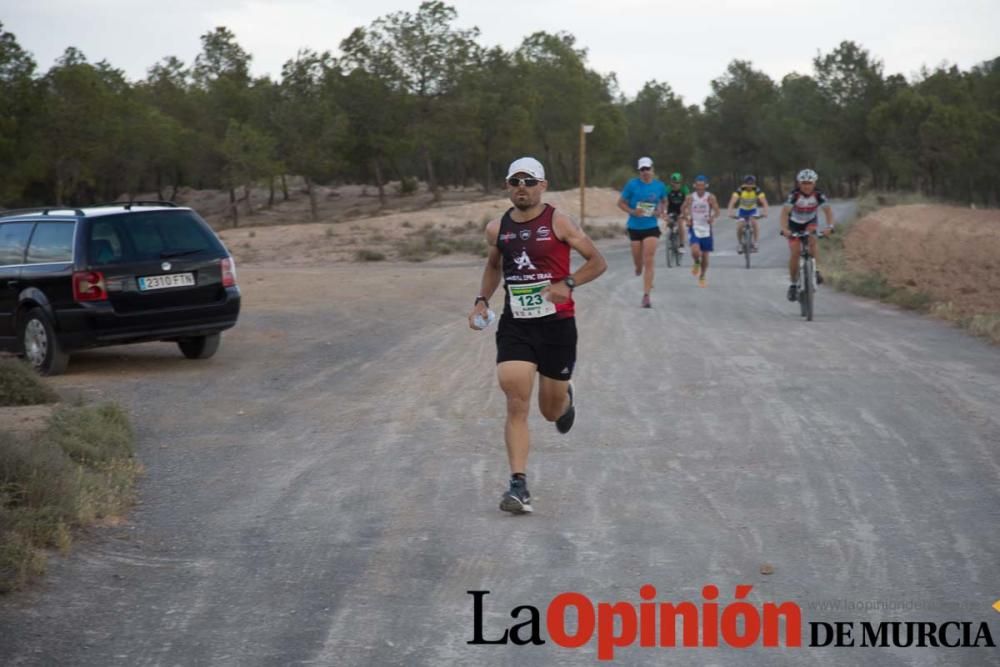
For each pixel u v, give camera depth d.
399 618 4.61
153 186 98.88
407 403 9.45
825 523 5.83
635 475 6.86
